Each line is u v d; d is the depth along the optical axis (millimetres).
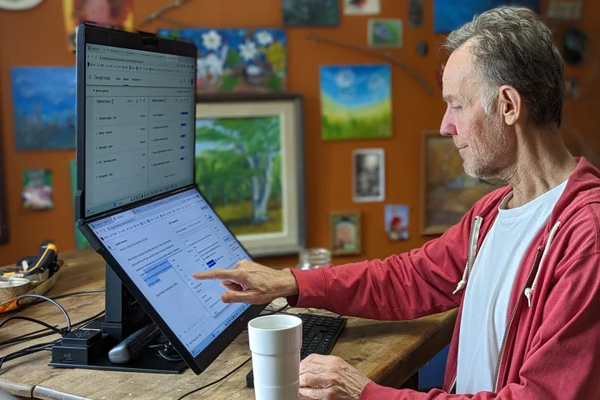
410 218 3150
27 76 2688
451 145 3127
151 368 1155
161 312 1082
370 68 3012
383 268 1430
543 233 1141
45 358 1224
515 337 1144
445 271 1384
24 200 2742
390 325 1401
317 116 2996
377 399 1044
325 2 2941
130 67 1176
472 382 1248
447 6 3066
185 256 1251
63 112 2748
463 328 1294
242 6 2875
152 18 2785
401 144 3100
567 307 995
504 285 1201
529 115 1144
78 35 1026
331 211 3068
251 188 2943
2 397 840
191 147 1485
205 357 1115
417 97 3088
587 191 1090
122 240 1106
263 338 906
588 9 3223
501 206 1291
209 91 2861
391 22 3020
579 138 3262
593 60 3238
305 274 1374
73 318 1434
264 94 2883
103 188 1110
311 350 1230
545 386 980
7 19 2648
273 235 2986
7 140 2699
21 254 2766
